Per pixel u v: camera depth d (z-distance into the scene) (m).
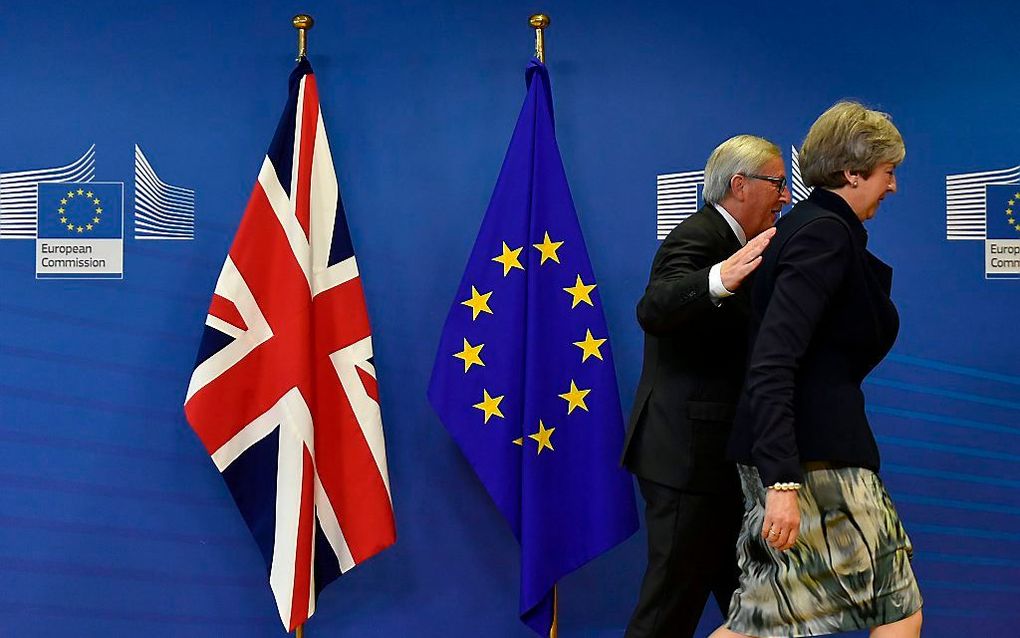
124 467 2.84
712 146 2.94
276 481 2.64
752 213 2.34
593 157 2.94
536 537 2.63
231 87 2.91
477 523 2.90
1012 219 2.93
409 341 2.91
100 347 2.85
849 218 1.87
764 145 2.35
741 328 2.29
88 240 2.87
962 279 2.93
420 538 2.89
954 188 2.94
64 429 2.84
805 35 2.95
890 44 2.95
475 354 2.71
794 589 1.87
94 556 2.83
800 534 1.84
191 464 2.86
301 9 2.93
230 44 2.91
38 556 2.81
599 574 2.92
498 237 2.74
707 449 2.26
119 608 2.83
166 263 2.88
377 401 2.74
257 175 2.90
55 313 2.85
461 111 2.94
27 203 2.86
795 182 2.95
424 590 2.89
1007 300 2.93
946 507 2.92
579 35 2.95
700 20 2.95
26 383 2.84
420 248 2.92
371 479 2.70
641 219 2.93
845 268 1.80
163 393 2.86
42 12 2.88
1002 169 2.93
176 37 2.90
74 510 2.83
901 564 1.83
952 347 2.93
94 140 2.88
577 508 2.69
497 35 2.95
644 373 2.43
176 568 2.84
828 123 1.95
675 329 2.15
